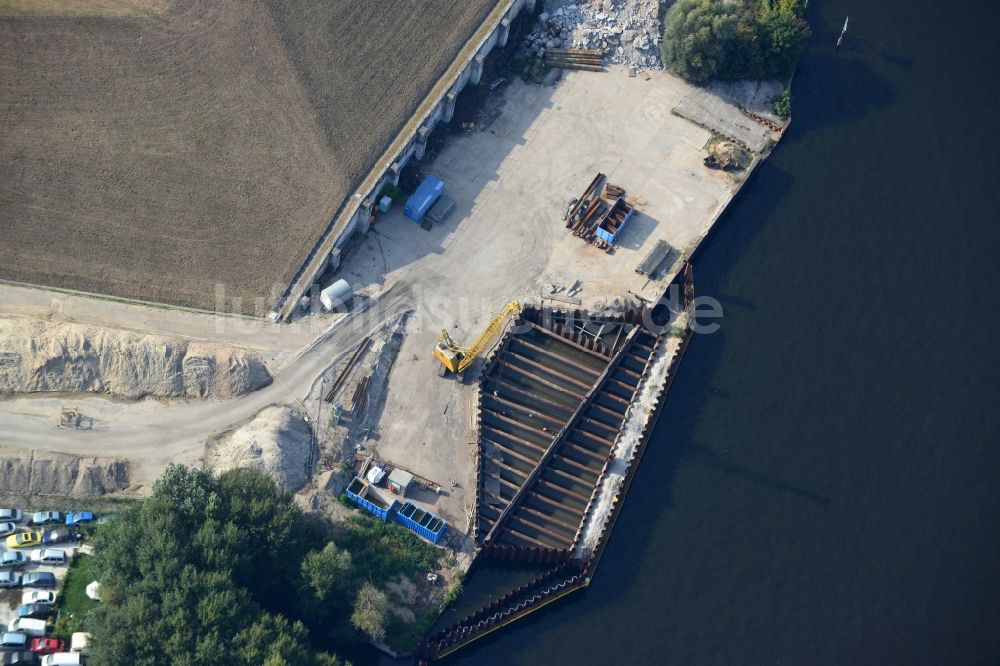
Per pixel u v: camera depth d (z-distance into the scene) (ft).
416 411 537.24
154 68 590.55
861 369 570.05
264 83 593.83
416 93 599.16
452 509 518.37
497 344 558.97
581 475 540.11
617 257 584.40
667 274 581.94
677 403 557.74
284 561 474.90
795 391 562.66
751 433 552.00
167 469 475.72
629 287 575.38
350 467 520.01
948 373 571.28
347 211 565.53
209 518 464.65
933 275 596.70
